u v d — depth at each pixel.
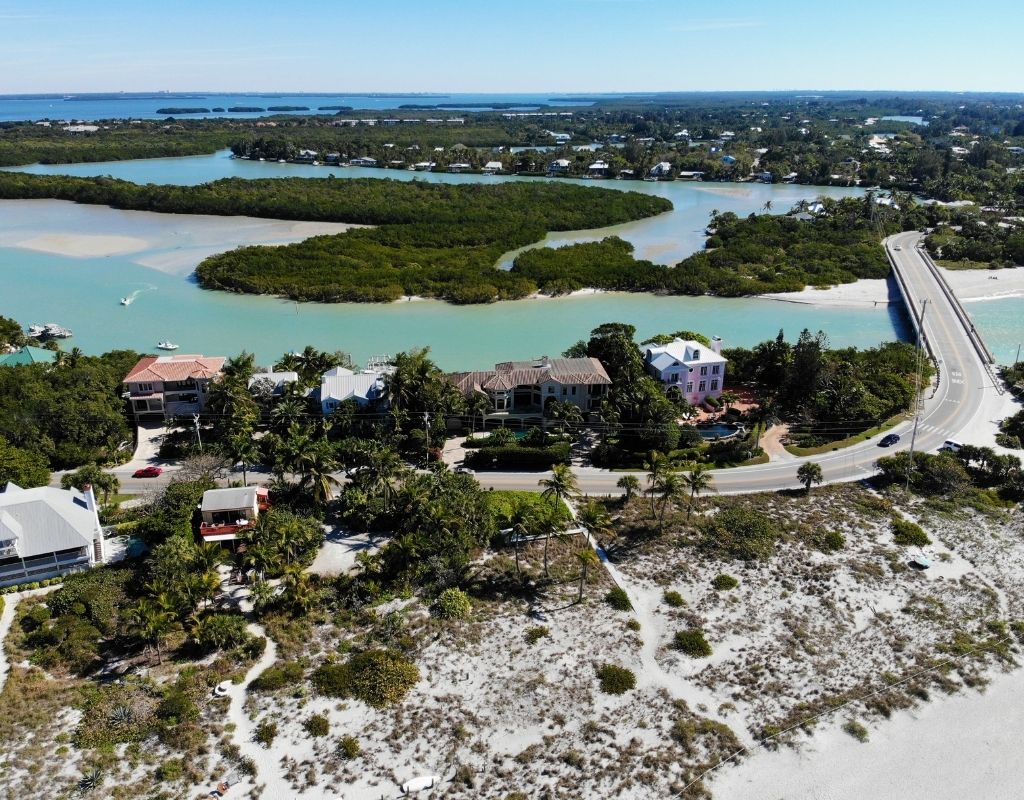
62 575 70.38
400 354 106.88
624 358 113.38
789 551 75.81
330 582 70.81
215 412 99.75
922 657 61.66
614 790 49.59
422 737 53.69
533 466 94.38
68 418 94.25
